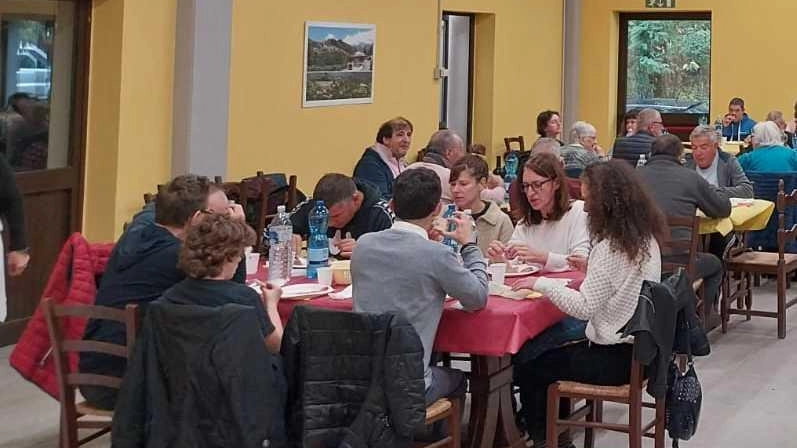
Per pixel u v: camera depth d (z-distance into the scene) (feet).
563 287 13.80
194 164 23.29
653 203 14.08
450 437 13.47
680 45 41.29
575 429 17.02
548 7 38.83
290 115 26.45
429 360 13.09
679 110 41.55
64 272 14.10
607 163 14.06
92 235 22.13
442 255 12.73
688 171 21.76
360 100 29.09
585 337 14.69
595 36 41.09
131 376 11.45
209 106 23.54
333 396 11.77
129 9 21.81
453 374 13.58
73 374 12.61
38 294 21.34
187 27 22.97
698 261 21.65
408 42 31.12
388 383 11.59
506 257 15.80
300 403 11.84
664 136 22.36
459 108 35.86
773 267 23.36
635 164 29.48
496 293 14.19
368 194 17.30
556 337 14.64
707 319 22.81
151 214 13.74
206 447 11.25
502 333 13.26
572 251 15.97
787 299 27.17
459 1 33.58
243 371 11.21
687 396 13.94
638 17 41.47
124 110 21.93
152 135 22.74
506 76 36.52
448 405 13.21
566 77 40.37
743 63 39.81
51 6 21.15
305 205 17.56
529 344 14.70
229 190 21.15
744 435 17.20
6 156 20.48
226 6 23.77
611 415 18.03
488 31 35.76
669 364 13.98
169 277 12.98
